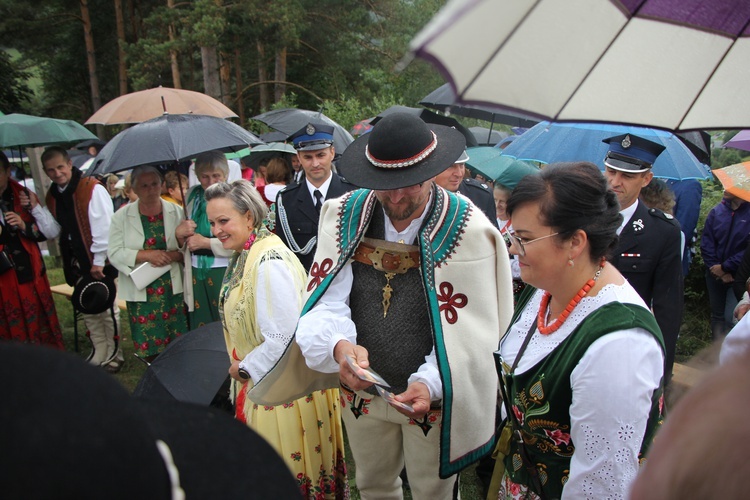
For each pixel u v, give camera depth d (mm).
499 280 2162
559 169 1426
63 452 480
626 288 1452
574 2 725
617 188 2791
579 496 1335
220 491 734
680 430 591
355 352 1944
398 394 2135
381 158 1897
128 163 3795
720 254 4574
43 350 539
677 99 879
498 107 736
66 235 4742
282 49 15984
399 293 2109
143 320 4234
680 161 3295
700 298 5832
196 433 807
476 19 607
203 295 4277
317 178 3896
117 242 4156
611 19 777
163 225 4172
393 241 2125
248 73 19578
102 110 4738
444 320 2023
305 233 3867
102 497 487
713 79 876
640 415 1299
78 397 508
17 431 478
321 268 2184
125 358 5305
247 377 2379
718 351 703
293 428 2439
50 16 19406
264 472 766
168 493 548
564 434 1477
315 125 3818
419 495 2289
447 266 2053
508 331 1759
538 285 1501
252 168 7934
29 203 4547
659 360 1340
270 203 5145
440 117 4535
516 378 1574
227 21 14953
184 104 4648
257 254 2357
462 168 3641
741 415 551
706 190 6289
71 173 4680
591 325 1388
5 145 4613
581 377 1355
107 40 21562
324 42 17406
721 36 838
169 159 3865
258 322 2291
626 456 1296
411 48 540
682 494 561
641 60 832
